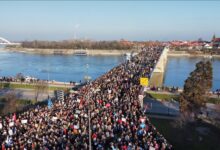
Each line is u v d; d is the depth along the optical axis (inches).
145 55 6127.0
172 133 2047.2
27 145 1409.9
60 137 1486.2
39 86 3705.7
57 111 1891.0
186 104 2174.0
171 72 6471.5
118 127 1594.5
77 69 6624.0
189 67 7559.1
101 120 1692.9
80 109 1911.9
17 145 1408.7
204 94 2219.5
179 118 2186.3
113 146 1346.0
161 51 7140.8
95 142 1405.0
